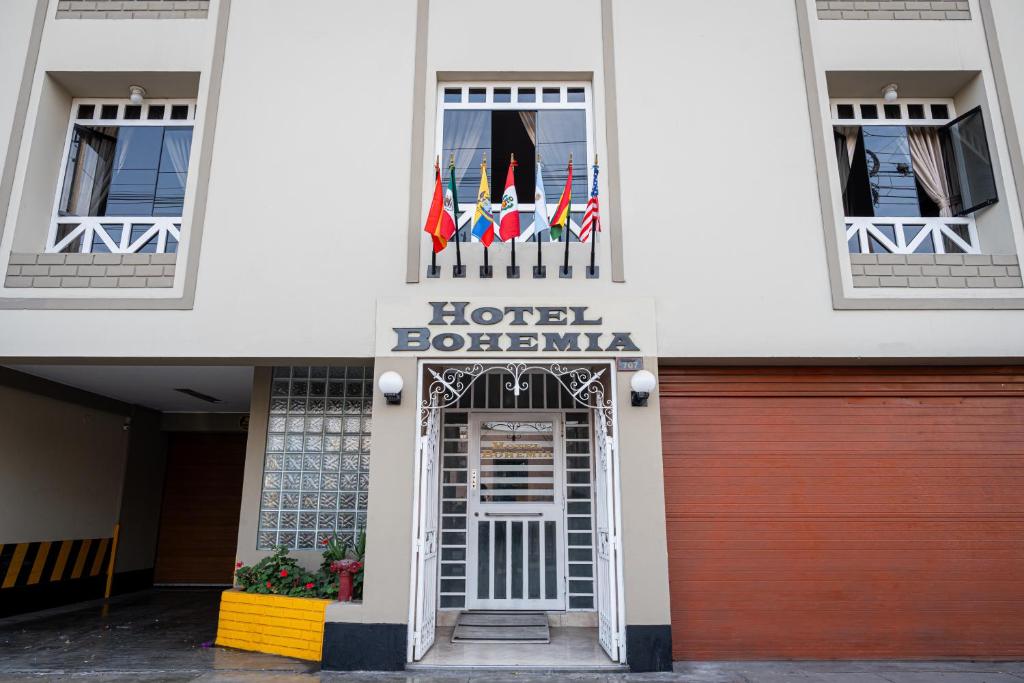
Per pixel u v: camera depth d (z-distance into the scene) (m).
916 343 6.50
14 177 6.87
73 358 6.49
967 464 6.59
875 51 7.23
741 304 6.57
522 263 6.62
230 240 6.69
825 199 6.80
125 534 10.02
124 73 7.17
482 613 7.36
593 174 6.44
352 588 6.44
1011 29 7.32
